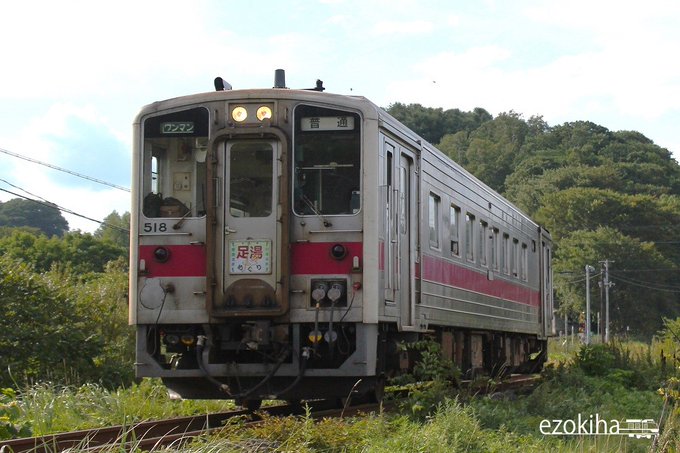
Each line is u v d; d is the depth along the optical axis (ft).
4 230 225.97
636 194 255.09
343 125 35.68
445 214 46.65
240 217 35.47
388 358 39.96
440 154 46.11
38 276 58.70
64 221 287.07
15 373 52.16
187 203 36.17
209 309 35.12
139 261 36.17
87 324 60.03
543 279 75.46
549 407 40.63
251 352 36.14
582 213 234.79
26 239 148.77
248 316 34.91
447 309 46.52
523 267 67.36
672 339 79.51
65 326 56.29
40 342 54.29
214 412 40.09
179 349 36.94
